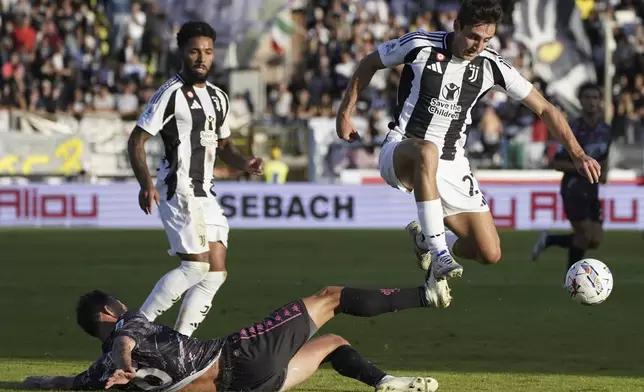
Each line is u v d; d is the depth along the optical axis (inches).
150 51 2679.6
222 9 2632.9
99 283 1311.5
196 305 755.4
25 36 2581.2
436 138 748.0
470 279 1364.4
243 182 2186.3
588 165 741.9
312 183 2181.3
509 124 2464.3
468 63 734.5
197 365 578.9
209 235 751.7
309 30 2770.7
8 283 1314.0
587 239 1290.6
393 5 2856.8
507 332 936.9
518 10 2583.7
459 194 755.4
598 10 2659.9
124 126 2297.0
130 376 561.9
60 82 2546.8
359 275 1389.0
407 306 636.7
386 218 2185.0
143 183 733.3
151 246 1819.6
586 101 1242.0
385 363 780.0
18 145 2202.3
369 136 2402.8
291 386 609.9
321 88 2618.1
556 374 721.6
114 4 2731.3
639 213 2127.2
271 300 1144.8
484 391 631.8
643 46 2655.0
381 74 2581.2
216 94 761.0
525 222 2145.7
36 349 848.9
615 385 661.9
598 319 1017.5
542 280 1354.6
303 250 1750.7
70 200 2170.3
